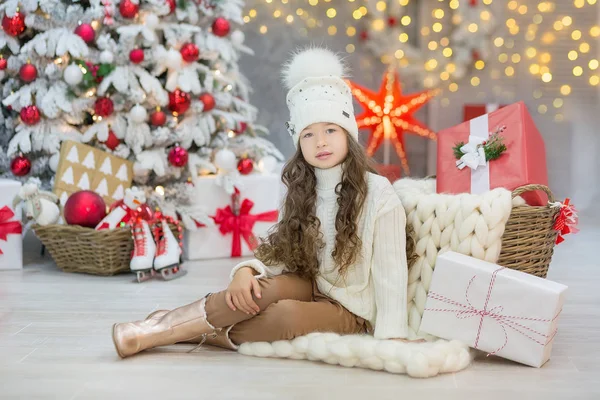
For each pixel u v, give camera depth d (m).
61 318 2.48
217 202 3.51
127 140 3.39
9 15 3.33
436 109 5.42
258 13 5.37
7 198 3.24
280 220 2.23
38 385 1.84
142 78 3.34
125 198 3.15
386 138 4.90
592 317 2.53
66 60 3.32
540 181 2.40
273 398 1.75
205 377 1.90
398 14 5.36
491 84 5.39
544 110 5.38
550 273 3.26
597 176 5.36
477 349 2.05
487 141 2.35
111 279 3.10
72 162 3.32
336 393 1.78
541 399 1.75
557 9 5.30
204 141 3.52
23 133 3.35
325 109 2.10
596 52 5.30
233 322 2.08
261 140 3.84
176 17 3.52
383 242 2.08
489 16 5.28
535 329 1.96
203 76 3.58
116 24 3.36
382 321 2.05
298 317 2.04
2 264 3.26
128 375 1.92
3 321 2.44
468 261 2.06
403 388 1.82
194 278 3.11
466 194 2.20
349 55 5.44
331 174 2.14
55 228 3.12
